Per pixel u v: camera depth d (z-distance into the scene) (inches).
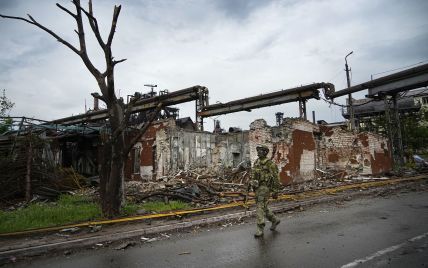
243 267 164.1
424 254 173.9
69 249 217.9
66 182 626.2
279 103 1220.5
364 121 1759.4
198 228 280.4
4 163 518.0
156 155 829.8
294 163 649.0
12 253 199.5
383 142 893.2
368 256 174.2
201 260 180.1
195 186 507.2
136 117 1432.1
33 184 530.6
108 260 188.7
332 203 406.6
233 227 278.2
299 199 423.8
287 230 251.6
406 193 479.2
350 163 770.8
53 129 761.6
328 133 813.9
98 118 1418.6
